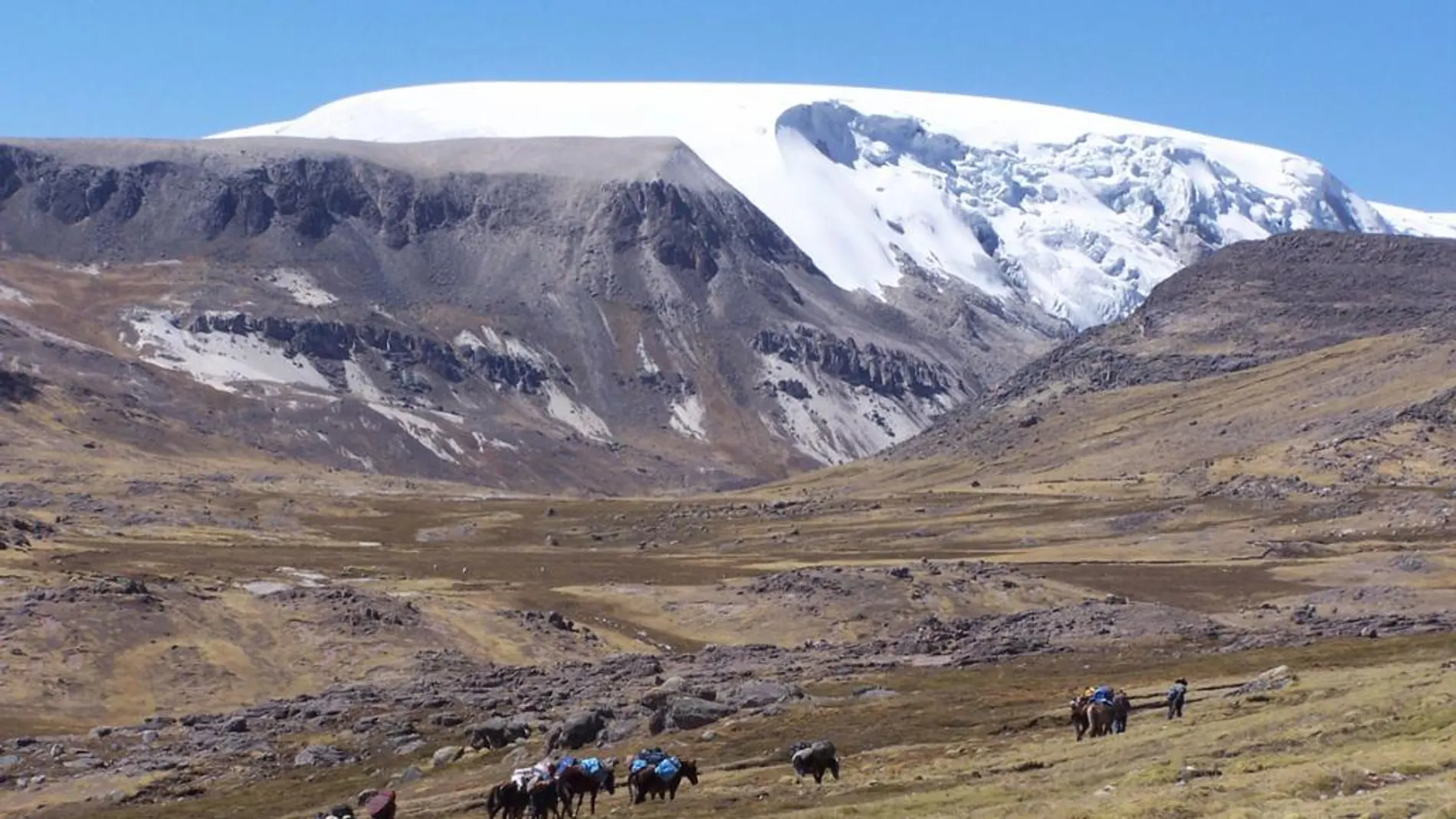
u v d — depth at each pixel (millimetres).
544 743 87688
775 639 145375
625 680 112000
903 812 55375
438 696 109125
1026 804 52281
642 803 65188
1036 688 94250
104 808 83938
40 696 116875
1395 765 48469
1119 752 62625
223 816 78312
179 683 122375
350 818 62844
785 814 56938
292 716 107688
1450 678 65688
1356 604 144125
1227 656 104250
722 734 84312
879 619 149500
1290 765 52719
